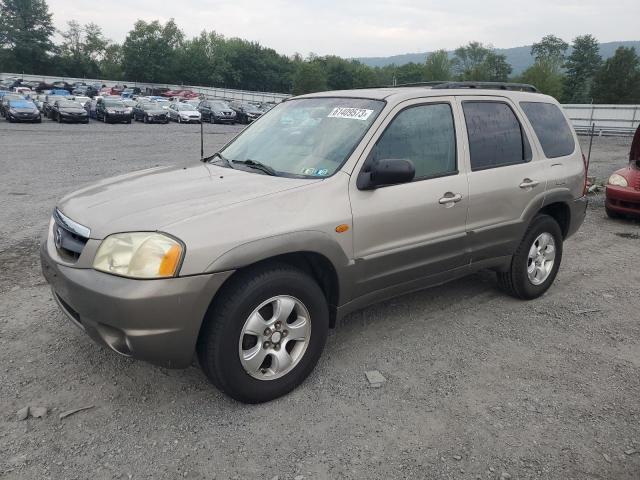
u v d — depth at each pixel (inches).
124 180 146.3
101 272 110.9
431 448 111.9
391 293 150.1
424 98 155.3
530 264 190.2
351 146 139.0
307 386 133.6
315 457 108.2
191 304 109.5
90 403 123.9
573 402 129.9
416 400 128.9
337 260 130.7
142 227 111.5
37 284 198.4
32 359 142.6
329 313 140.4
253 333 119.8
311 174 136.3
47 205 352.5
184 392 129.5
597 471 106.3
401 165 129.0
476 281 213.5
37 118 1288.1
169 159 657.0
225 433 114.9
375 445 112.3
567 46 5255.9
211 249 110.6
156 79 4355.3
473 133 166.1
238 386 119.6
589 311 187.2
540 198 183.3
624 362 150.9
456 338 162.4
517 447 112.8
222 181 135.5
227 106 1657.2
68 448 109.0
